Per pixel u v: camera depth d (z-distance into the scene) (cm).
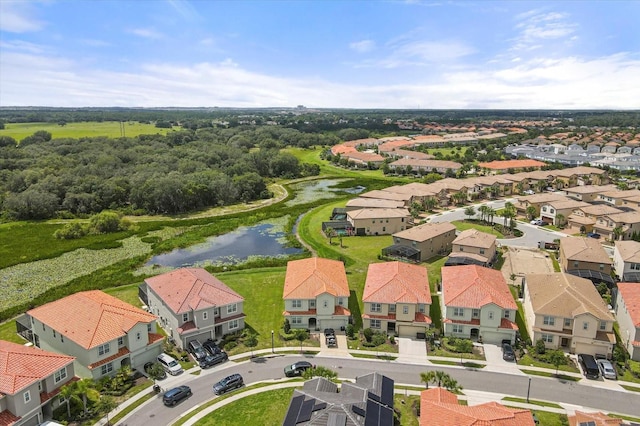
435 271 8988
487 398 5175
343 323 6800
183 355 6050
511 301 6462
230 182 16912
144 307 7600
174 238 11988
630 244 9000
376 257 9844
